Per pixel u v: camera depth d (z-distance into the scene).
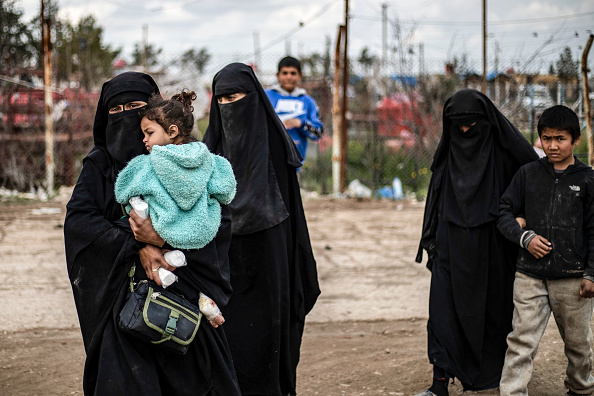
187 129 2.82
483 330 3.86
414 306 5.73
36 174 11.98
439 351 3.82
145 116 2.77
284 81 7.42
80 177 2.84
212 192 2.73
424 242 4.16
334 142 12.21
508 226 3.71
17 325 5.15
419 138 12.82
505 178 3.97
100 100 2.93
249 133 3.80
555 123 3.59
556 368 4.24
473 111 3.82
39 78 12.48
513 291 3.78
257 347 3.72
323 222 9.80
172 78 12.50
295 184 3.96
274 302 3.71
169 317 2.56
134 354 2.61
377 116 13.88
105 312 2.68
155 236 2.62
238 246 3.73
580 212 3.57
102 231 2.69
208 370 2.75
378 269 7.00
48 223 9.29
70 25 14.50
